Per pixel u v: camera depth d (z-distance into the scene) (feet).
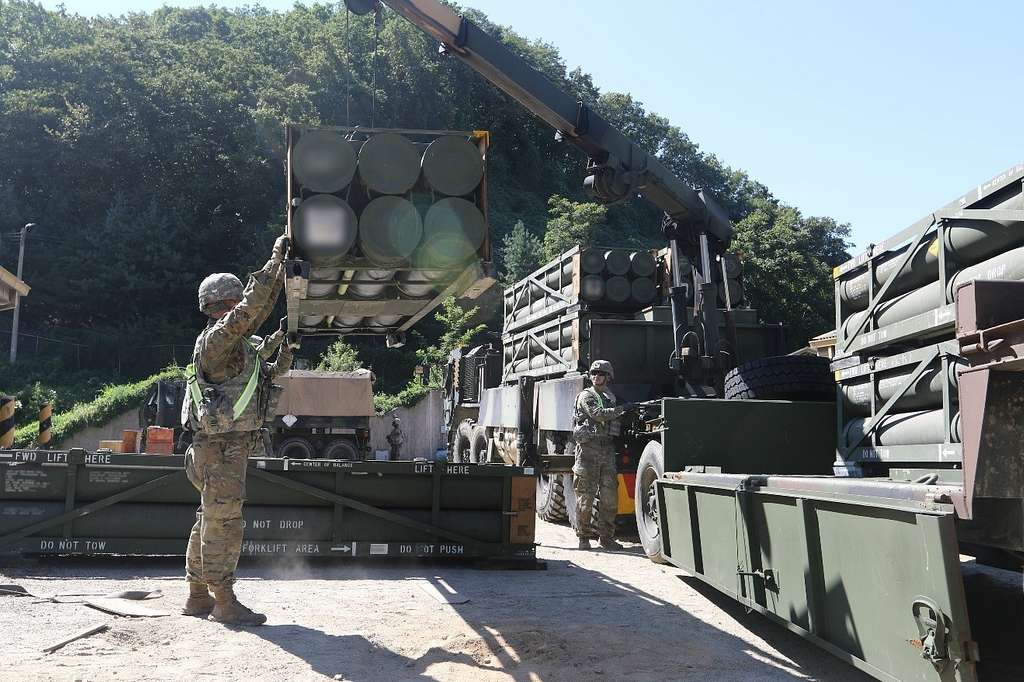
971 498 11.02
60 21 254.68
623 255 37.60
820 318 189.06
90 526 24.66
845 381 21.65
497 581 24.20
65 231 193.57
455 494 26.78
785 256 189.26
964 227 16.63
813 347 37.27
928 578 11.25
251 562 26.55
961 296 12.22
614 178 30.94
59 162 206.59
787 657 16.55
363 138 18.89
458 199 18.40
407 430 111.96
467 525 26.73
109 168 208.44
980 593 21.06
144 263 184.44
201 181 214.90
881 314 19.95
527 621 18.58
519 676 14.46
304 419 71.41
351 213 17.65
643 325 35.60
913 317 18.08
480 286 19.40
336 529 25.91
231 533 17.22
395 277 19.44
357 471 26.14
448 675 14.32
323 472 26.09
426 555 26.27
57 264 179.63
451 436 61.67
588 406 31.48
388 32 297.74
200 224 213.66
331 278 18.92
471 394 58.34
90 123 207.92
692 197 32.27
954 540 10.90
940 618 10.94
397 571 25.82
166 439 30.48
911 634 11.77
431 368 133.28
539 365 43.06
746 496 17.53
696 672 15.24
